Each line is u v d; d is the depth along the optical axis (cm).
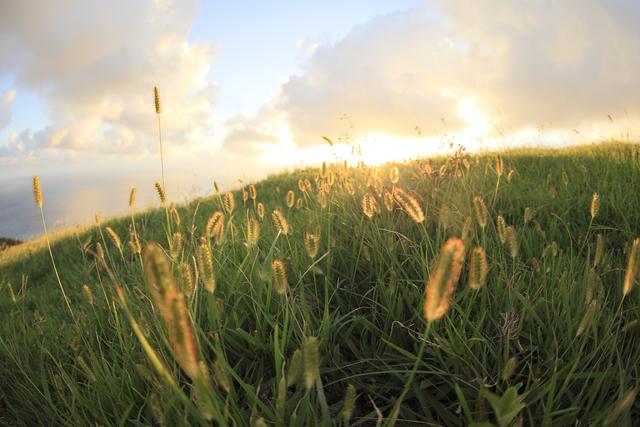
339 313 66
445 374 49
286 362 55
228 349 59
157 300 23
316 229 87
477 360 49
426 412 47
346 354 59
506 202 121
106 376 55
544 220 110
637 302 62
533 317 57
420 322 58
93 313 84
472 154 198
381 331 58
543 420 40
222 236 68
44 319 94
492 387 49
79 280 132
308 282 74
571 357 49
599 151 190
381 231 84
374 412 48
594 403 47
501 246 75
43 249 226
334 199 115
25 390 66
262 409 46
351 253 79
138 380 56
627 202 111
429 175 132
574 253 89
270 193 235
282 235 92
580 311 54
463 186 114
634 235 96
